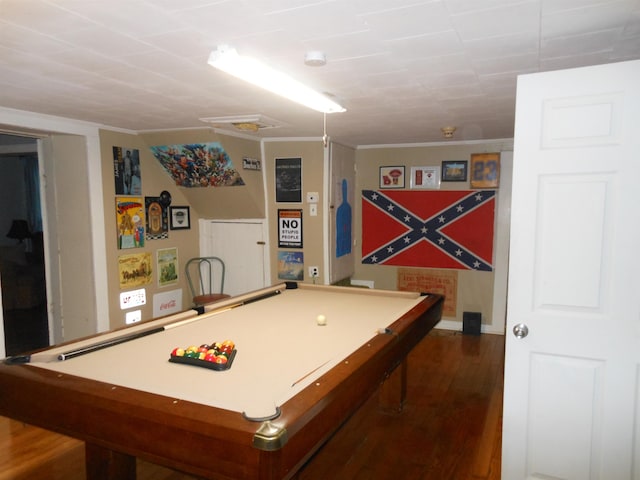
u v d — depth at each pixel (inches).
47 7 60.3
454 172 197.8
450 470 94.9
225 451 51.1
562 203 72.0
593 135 69.4
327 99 99.8
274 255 193.8
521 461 78.5
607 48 78.1
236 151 170.2
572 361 73.8
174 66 86.6
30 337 181.3
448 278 203.6
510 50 78.7
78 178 150.6
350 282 219.1
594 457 74.0
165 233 181.6
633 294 69.1
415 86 102.0
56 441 106.4
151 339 87.4
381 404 123.5
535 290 75.0
